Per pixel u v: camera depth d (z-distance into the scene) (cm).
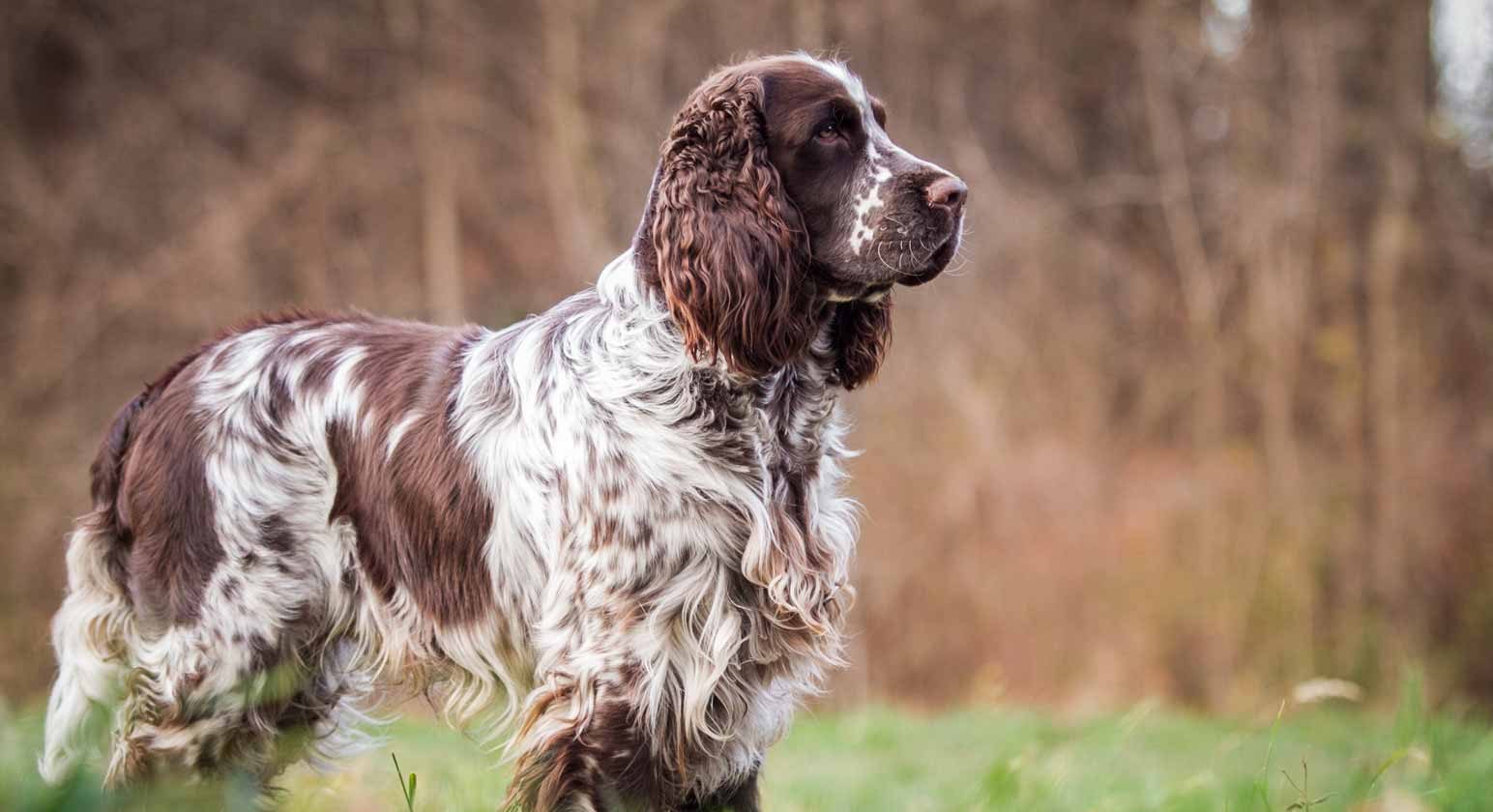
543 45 1772
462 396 425
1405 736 464
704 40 1734
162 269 1706
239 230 1722
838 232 409
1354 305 1656
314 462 436
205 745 430
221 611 428
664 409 390
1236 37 1712
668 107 1733
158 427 448
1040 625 1538
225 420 439
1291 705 1255
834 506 423
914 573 1544
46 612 1562
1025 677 1525
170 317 1702
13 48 1802
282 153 1802
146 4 1834
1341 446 1633
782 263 400
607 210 1712
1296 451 1631
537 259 1773
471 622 418
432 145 1789
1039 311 1703
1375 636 1551
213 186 1788
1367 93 1655
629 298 407
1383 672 1535
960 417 1591
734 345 390
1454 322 1645
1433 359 1642
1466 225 1647
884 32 1752
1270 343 1647
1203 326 1706
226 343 461
